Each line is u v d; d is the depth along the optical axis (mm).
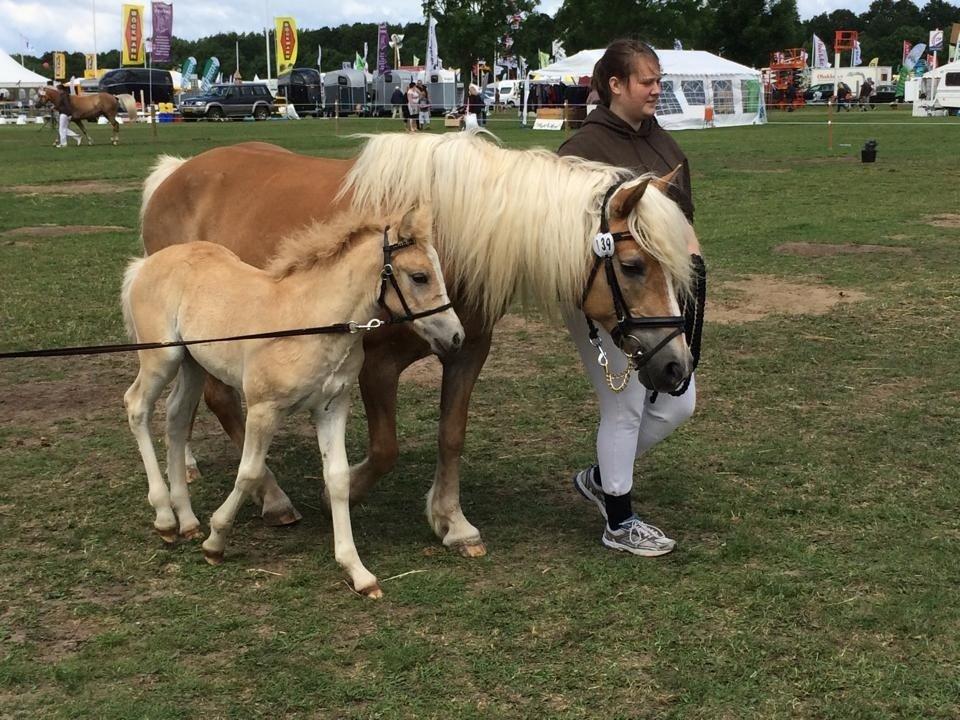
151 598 3979
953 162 22781
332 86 54750
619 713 3168
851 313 8938
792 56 66938
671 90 37969
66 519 4758
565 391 6926
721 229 13750
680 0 51344
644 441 4492
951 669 3408
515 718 3143
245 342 3973
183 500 4570
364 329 3824
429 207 3787
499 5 56250
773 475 5324
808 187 18484
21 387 6996
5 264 11438
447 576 4129
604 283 3811
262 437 4012
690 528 4672
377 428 4266
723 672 3396
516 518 4801
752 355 7727
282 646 3576
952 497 4973
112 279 10602
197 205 5195
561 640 3617
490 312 4066
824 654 3510
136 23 54094
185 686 3314
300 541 4555
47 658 3512
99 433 6059
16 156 26234
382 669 3416
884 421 6160
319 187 4648
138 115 48625
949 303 9211
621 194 3707
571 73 36031
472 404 6668
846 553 4352
